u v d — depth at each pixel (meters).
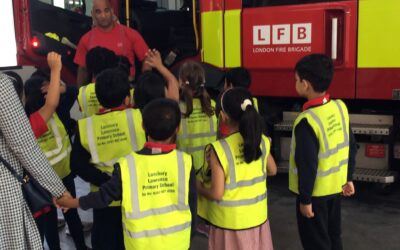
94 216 2.55
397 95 3.79
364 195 4.35
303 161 2.43
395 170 4.16
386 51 3.76
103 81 2.48
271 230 3.68
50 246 3.04
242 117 2.25
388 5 3.69
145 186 2.07
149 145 2.11
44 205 2.17
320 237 2.60
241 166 2.32
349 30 3.85
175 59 4.66
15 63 5.37
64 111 3.25
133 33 4.27
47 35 5.29
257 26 4.18
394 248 3.34
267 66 4.18
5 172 2.04
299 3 4.01
